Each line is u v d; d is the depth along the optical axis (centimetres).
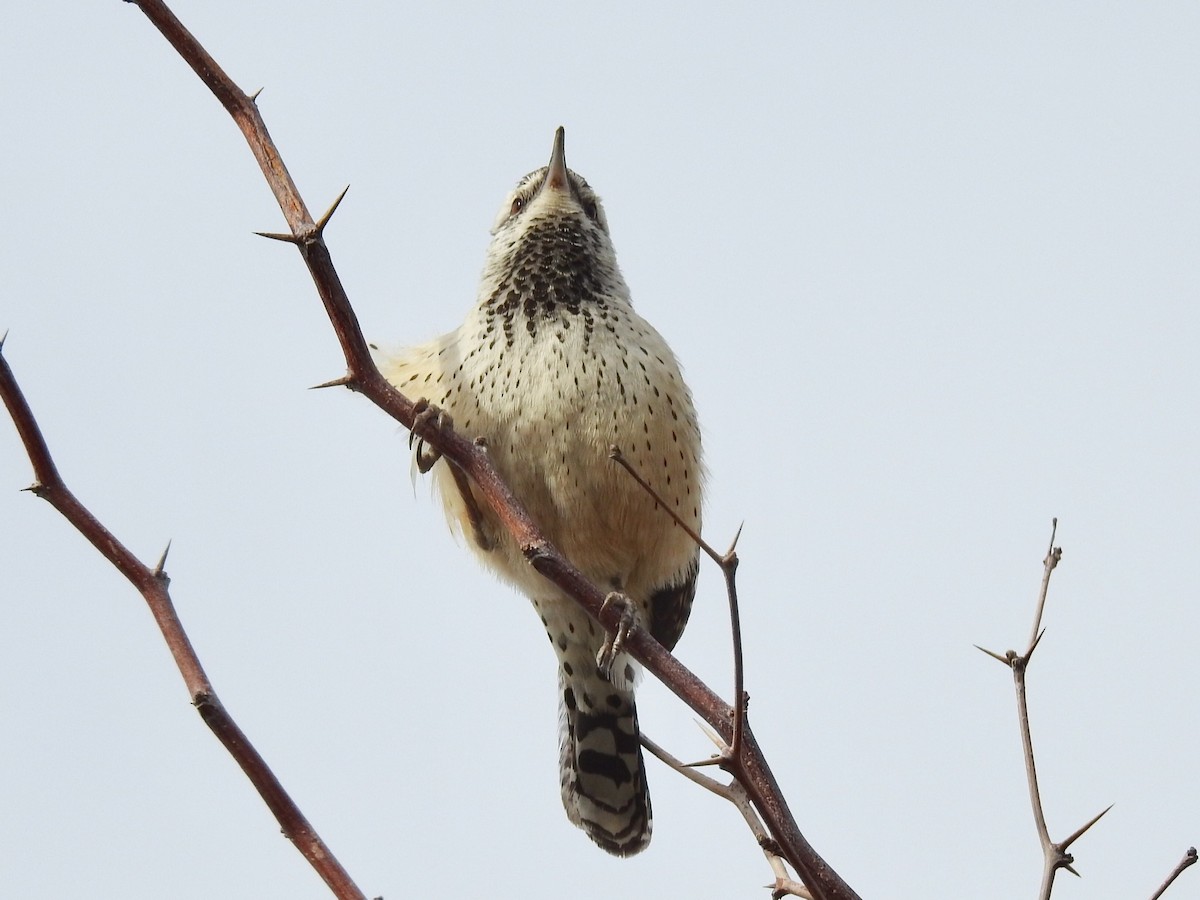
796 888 625
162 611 562
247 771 533
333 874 523
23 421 571
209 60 666
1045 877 577
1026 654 609
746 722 629
